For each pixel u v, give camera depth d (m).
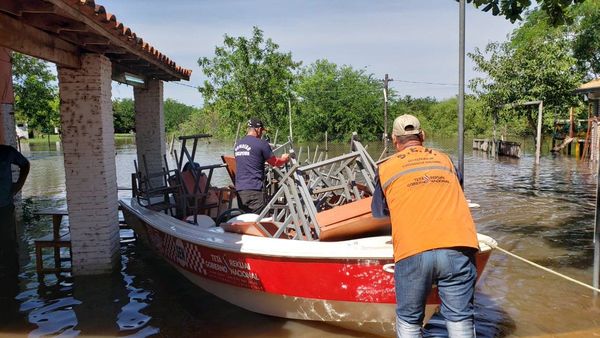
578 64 31.94
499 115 26.27
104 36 5.61
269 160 6.30
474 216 9.81
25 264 7.20
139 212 7.09
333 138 46.31
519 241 7.85
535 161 20.44
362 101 45.88
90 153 6.49
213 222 6.34
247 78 19.84
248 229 5.24
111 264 6.64
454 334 3.14
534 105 23.98
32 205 12.05
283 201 6.44
